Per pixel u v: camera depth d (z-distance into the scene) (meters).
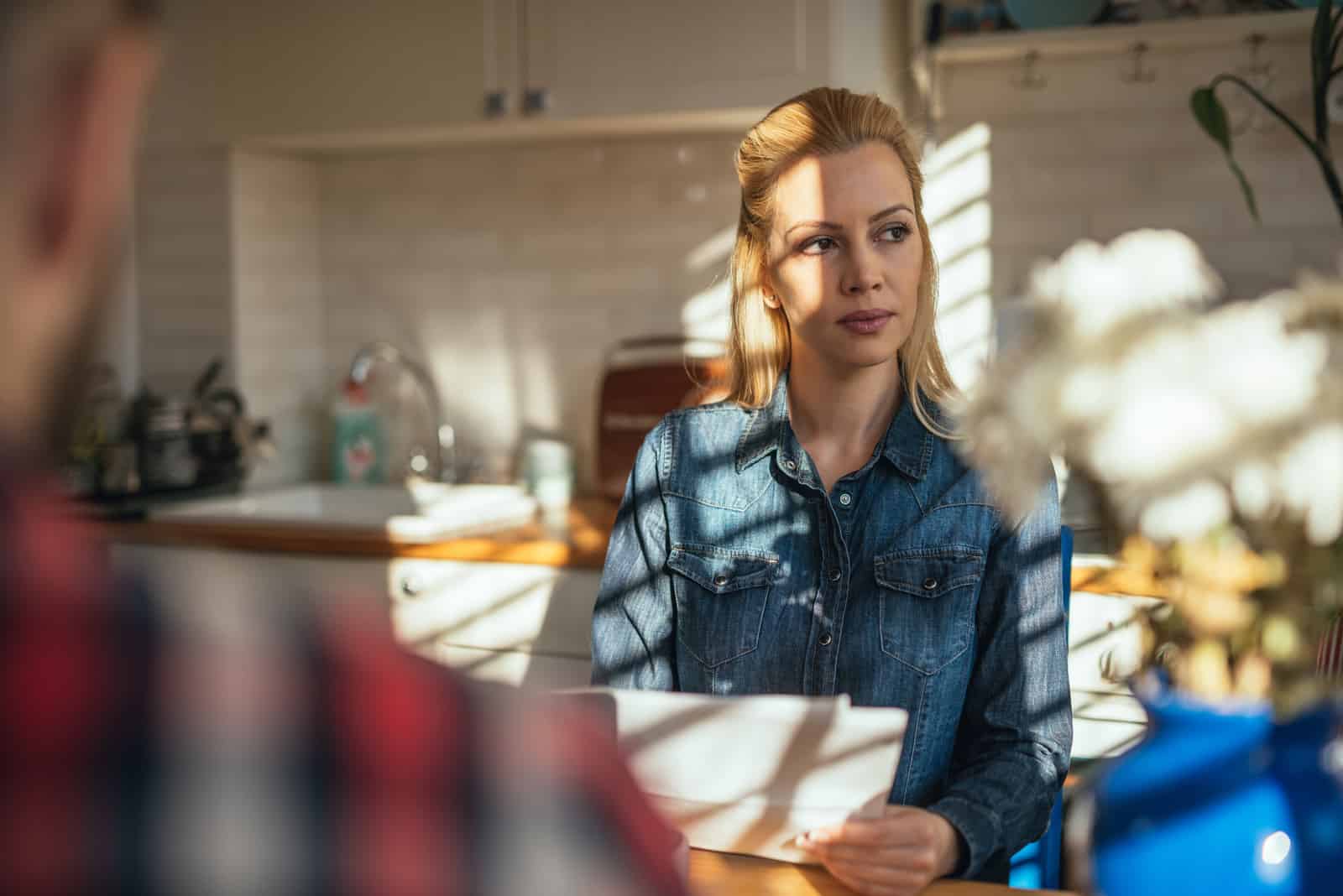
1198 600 0.81
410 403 3.35
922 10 2.67
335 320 3.39
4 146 0.24
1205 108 2.37
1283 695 0.82
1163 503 0.75
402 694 0.26
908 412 1.54
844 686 1.49
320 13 2.95
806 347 1.55
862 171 1.46
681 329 3.09
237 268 3.16
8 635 0.24
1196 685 0.85
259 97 3.03
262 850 0.24
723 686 1.53
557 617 2.54
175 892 0.23
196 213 3.19
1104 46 2.60
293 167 3.34
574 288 3.18
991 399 0.79
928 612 1.49
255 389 3.24
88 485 2.85
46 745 0.23
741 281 1.61
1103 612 2.25
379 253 3.35
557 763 0.27
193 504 2.94
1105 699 2.26
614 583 1.63
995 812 1.32
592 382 3.18
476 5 2.80
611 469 3.06
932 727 1.48
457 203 3.27
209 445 3.01
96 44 0.25
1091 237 2.73
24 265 0.25
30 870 0.23
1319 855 0.82
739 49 2.59
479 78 2.81
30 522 0.24
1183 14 2.57
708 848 1.27
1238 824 0.83
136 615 0.25
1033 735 1.46
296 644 0.26
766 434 1.56
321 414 3.41
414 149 3.28
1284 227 2.62
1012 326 2.53
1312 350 0.74
